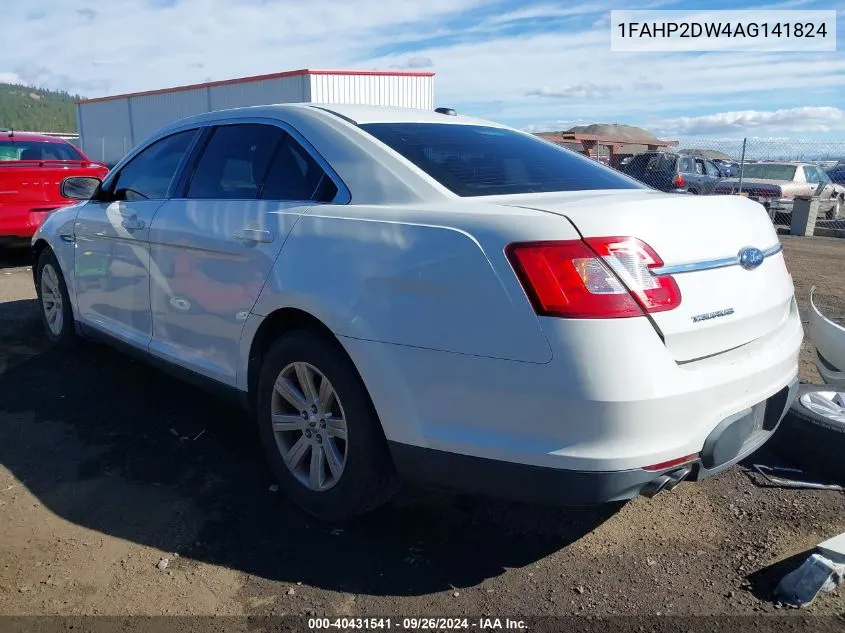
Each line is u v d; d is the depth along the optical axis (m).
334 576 2.76
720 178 18.59
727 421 2.55
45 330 5.42
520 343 2.38
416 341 2.59
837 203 19.22
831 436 3.47
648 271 2.39
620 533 3.08
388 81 24.14
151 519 3.12
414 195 2.88
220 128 3.83
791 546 2.96
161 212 3.87
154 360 4.02
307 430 3.09
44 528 3.03
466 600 2.63
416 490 3.41
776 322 2.94
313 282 2.91
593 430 2.33
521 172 3.23
